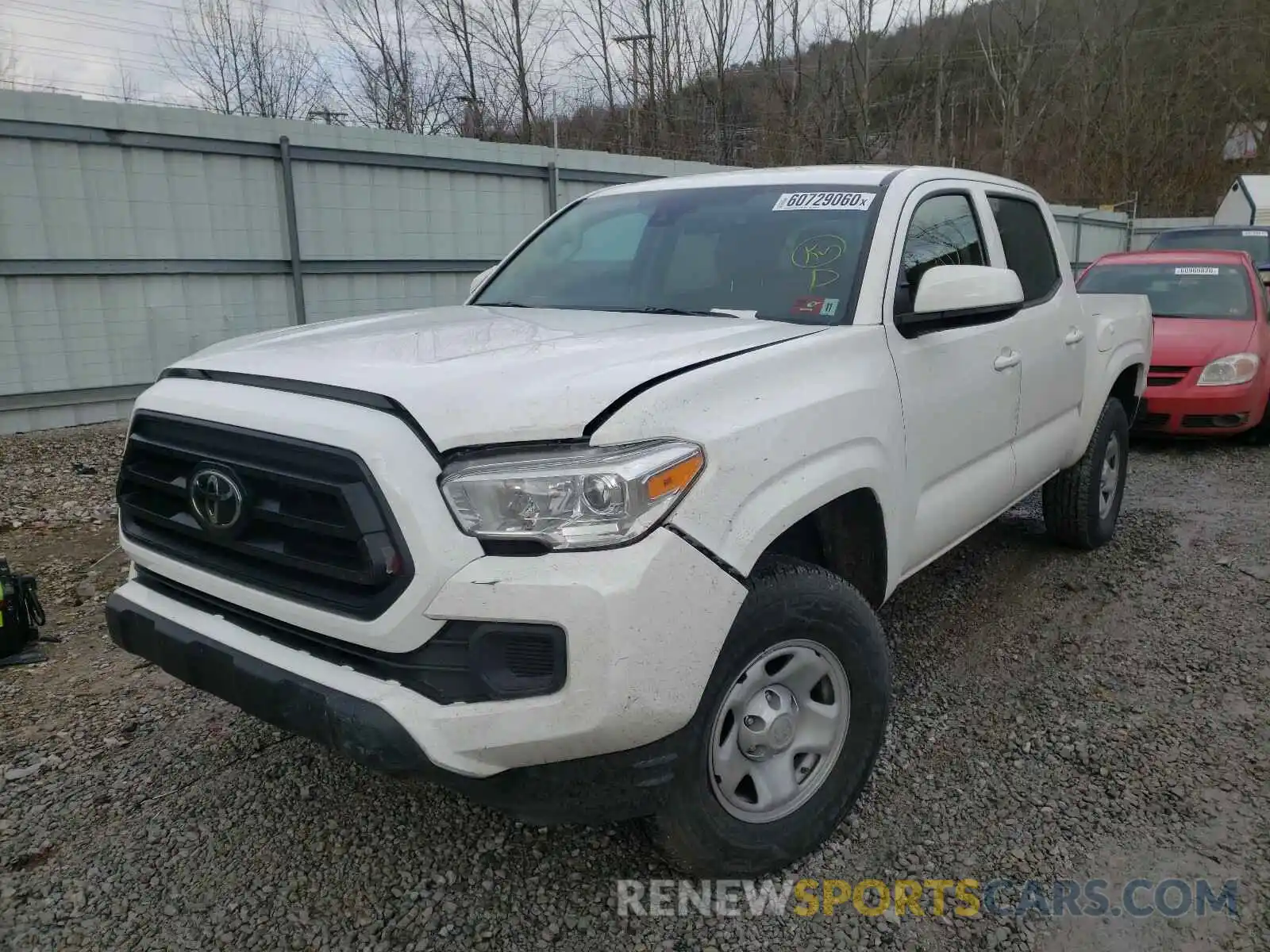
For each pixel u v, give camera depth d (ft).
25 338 28.27
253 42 75.36
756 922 7.80
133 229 29.53
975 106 94.53
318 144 32.65
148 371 30.81
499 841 8.81
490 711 6.52
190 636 7.72
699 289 10.65
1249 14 113.50
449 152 36.04
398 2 75.00
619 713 6.53
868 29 77.00
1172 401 25.23
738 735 7.80
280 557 7.13
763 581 7.73
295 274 32.99
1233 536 17.72
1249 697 11.43
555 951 7.49
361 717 6.58
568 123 78.59
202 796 9.50
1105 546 17.20
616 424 6.70
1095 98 112.37
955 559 16.56
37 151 27.45
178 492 7.87
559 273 12.23
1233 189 60.59
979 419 11.28
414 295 36.63
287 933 7.66
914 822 9.09
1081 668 12.30
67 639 13.30
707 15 77.46
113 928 7.68
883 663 8.74
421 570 6.47
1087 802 9.37
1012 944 7.57
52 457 25.13
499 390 6.88
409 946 7.52
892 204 10.53
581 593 6.40
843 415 8.45
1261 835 8.83
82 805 9.32
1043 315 13.30
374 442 6.60
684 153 78.18
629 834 8.93
